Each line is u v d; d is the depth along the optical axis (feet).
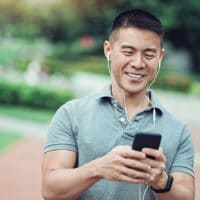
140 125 8.42
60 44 82.33
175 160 8.53
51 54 79.66
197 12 78.89
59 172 8.03
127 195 8.17
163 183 7.79
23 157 32.76
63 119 8.55
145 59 8.23
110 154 7.48
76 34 82.28
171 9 77.71
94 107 8.51
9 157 32.58
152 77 8.41
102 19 80.69
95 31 81.87
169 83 64.23
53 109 53.67
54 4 82.33
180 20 79.25
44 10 82.43
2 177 28.07
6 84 53.93
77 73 67.82
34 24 82.74
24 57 75.77
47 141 8.59
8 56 74.18
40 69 65.57
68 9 82.02
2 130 41.50
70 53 80.28
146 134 7.32
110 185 8.16
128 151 7.35
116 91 8.66
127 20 8.23
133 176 7.43
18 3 82.33
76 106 8.61
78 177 7.73
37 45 81.46
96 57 79.56
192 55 81.66
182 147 8.58
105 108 8.49
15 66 69.51
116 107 8.48
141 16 8.27
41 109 53.72
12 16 83.20
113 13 79.10
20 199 24.49
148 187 8.25
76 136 8.43
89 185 7.79
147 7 77.51
